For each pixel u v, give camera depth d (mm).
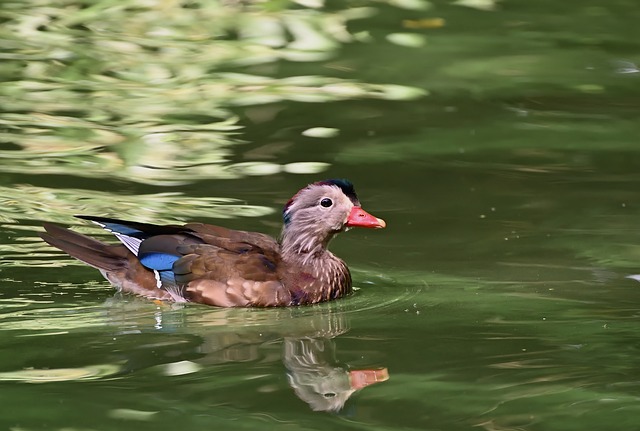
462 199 15938
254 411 9453
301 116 19250
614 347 10984
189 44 23281
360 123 18938
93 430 9039
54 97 20188
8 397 9695
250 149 17734
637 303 12305
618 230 14781
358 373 10367
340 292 12766
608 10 26219
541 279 13172
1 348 10953
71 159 17188
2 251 13680
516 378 10211
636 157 17562
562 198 15961
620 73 21609
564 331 11461
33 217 14820
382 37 23844
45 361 10586
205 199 15656
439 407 9562
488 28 24609
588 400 9695
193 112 19453
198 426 9117
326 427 9094
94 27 24516
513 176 16812
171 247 12742
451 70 21719
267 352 10953
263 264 12578
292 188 16125
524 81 21141
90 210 15125
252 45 23344
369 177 16641
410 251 14211
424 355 10805
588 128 18812
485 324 11727
